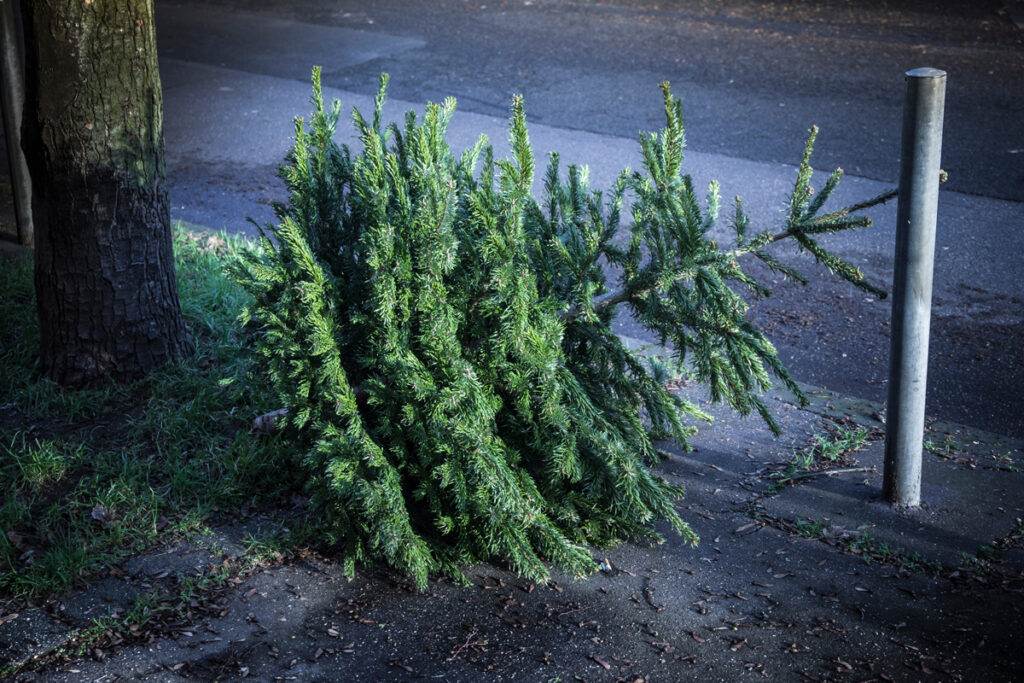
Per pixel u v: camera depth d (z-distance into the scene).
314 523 4.13
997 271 6.87
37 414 4.89
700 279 3.69
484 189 3.90
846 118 10.05
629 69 11.91
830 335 6.10
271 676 3.35
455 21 14.36
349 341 3.97
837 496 4.35
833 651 3.45
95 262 4.92
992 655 3.41
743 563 3.93
